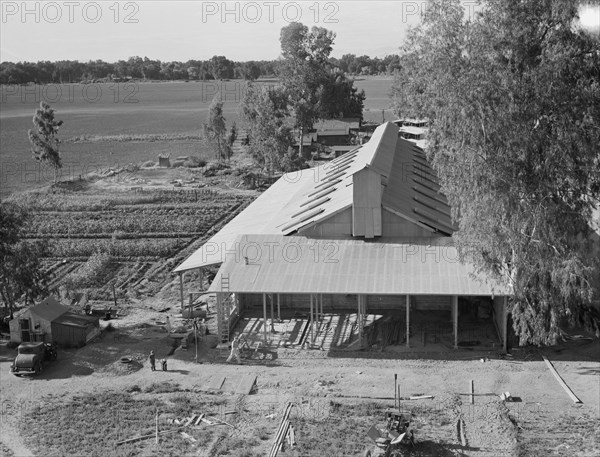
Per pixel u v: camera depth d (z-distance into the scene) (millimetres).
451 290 42625
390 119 199750
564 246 40375
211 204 91062
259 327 48875
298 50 140625
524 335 41219
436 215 53312
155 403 38094
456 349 44031
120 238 75562
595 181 40188
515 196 40156
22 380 41656
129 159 141250
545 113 39781
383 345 44938
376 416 35938
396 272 44938
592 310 47406
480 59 40156
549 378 39844
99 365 43344
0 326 49656
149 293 57500
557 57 38094
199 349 45281
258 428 35094
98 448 33375
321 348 44938
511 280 41812
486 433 34094
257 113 119000
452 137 41938
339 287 43750
